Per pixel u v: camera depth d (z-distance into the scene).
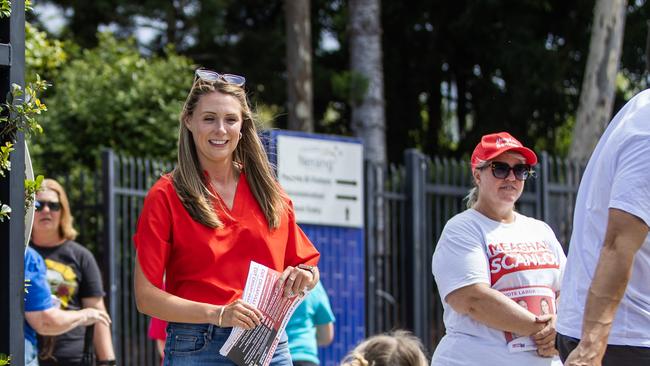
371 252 11.02
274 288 4.56
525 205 11.38
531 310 5.37
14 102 4.21
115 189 9.68
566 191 11.68
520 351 5.34
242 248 4.61
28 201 4.37
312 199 10.60
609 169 4.14
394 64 21.44
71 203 9.88
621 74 20.72
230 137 4.66
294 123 16.61
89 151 13.55
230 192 4.71
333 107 21.78
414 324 10.91
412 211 11.04
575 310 4.25
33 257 6.54
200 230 4.57
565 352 4.30
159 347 7.40
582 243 4.27
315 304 7.52
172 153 13.45
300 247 4.84
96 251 10.55
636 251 3.98
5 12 4.17
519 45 19.50
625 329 4.12
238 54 20.62
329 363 10.60
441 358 5.52
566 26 20.39
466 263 5.37
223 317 4.43
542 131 20.58
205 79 4.74
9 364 4.07
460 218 5.55
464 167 11.48
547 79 19.50
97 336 7.34
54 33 19.39
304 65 16.72
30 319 6.54
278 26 21.23
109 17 19.55
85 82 13.77
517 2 19.95
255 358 4.51
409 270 11.02
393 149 21.97
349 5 17.52
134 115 13.54
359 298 10.88
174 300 4.48
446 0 20.66
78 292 7.40
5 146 4.19
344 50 21.38
